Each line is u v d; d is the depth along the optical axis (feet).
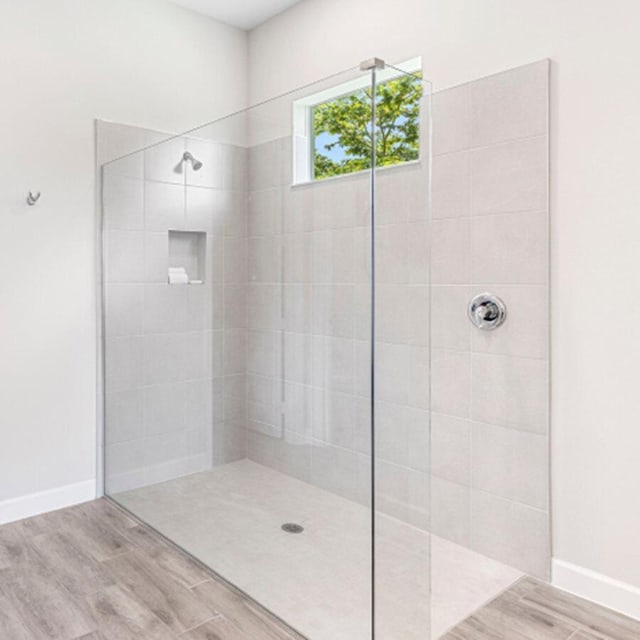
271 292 7.93
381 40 9.00
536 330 7.23
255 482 7.84
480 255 7.76
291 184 7.63
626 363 6.50
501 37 7.43
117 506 9.73
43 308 9.35
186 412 8.84
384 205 6.58
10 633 6.17
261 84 11.50
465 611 6.62
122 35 10.05
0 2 8.72
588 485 6.87
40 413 9.39
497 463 7.73
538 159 7.10
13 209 8.96
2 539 8.43
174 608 6.63
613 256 6.55
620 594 6.62
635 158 6.34
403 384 6.69
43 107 9.20
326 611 6.38
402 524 6.42
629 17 6.34
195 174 8.85
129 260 9.64
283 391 7.72
